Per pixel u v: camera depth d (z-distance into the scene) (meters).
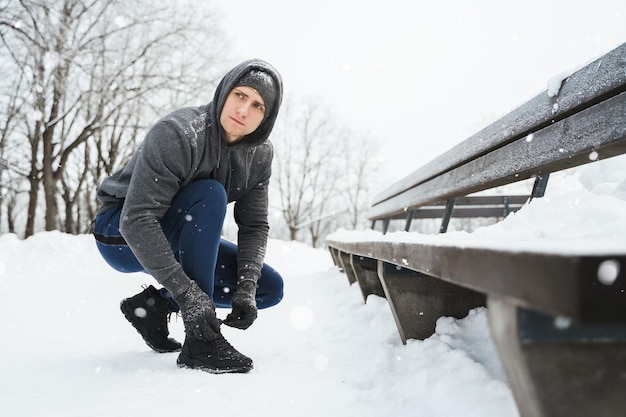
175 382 1.48
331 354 1.84
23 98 12.75
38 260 6.33
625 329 0.65
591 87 1.52
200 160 1.76
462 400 1.09
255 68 1.75
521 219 1.46
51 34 10.75
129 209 1.62
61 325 2.56
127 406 1.26
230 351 1.62
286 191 27.34
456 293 1.62
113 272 6.23
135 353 1.92
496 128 2.18
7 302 3.34
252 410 1.24
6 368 1.66
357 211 28.89
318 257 8.41
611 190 2.19
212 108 1.79
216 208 1.73
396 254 1.32
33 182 13.88
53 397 1.33
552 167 1.81
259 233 2.00
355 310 2.59
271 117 1.84
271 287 2.06
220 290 2.04
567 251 0.53
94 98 12.34
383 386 1.36
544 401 0.65
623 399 0.64
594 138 1.50
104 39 11.72
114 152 16.55
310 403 1.28
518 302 0.63
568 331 0.65
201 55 13.37
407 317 1.62
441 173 3.01
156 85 12.60
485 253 0.71
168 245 1.64
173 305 1.89
